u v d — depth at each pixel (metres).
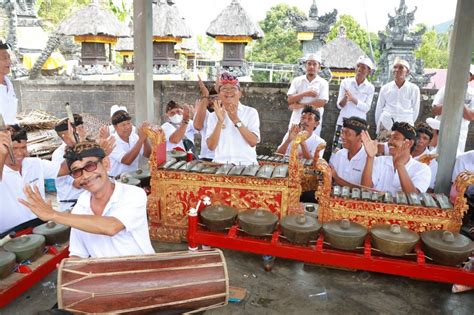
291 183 3.30
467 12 3.79
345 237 2.88
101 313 1.84
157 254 2.03
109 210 2.08
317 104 6.49
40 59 11.38
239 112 4.10
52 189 5.38
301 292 2.99
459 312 2.78
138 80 4.87
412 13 12.00
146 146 4.48
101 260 1.94
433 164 4.29
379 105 6.52
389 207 3.07
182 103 7.93
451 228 3.00
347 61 12.95
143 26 4.69
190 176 3.47
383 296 2.96
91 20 10.27
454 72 3.95
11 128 3.16
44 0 22.00
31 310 2.70
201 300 1.93
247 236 3.22
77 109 8.43
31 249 2.69
